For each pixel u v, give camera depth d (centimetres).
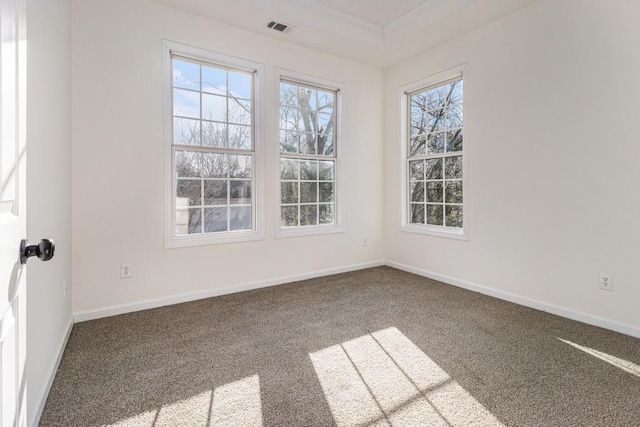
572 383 179
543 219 290
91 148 270
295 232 385
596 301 259
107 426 147
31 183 144
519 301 309
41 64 167
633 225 239
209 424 149
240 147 352
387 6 337
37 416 147
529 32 296
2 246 72
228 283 340
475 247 347
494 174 327
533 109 295
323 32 350
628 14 238
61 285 214
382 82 455
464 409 159
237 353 214
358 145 437
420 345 225
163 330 250
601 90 252
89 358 207
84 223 269
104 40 274
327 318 274
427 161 411
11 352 82
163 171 302
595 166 257
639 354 212
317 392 173
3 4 75
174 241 309
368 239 450
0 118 72
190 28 313
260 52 354
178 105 316
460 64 357
